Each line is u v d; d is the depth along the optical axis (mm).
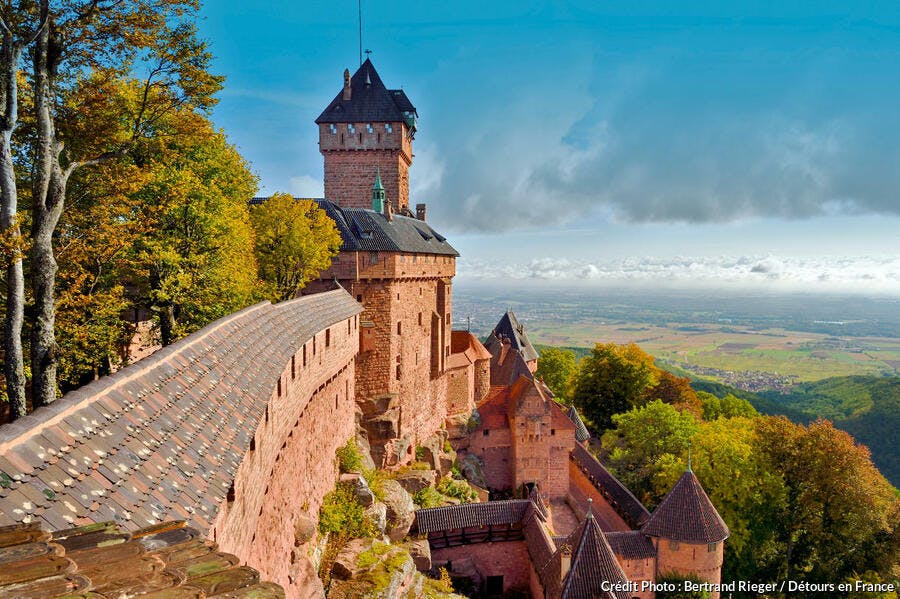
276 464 18016
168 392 10766
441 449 53844
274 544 17734
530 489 55562
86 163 20266
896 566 46781
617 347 86750
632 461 62750
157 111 24094
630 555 37875
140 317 34219
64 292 21766
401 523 36812
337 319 30812
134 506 7453
